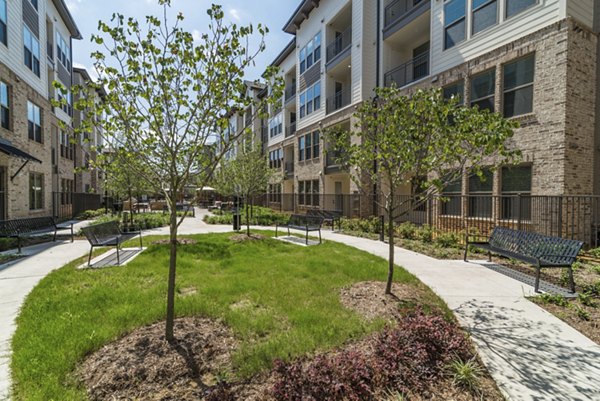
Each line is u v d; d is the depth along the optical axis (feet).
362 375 7.95
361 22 49.19
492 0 31.94
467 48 34.37
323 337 10.57
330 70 57.82
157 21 9.98
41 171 46.60
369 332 11.00
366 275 18.26
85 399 7.64
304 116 67.36
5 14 36.91
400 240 32.65
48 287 16.08
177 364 8.96
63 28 61.98
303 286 16.19
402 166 14.44
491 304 14.02
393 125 13.93
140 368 8.70
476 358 9.51
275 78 11.62
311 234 38.75
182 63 10.23
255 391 7.97
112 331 10.83
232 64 10.27
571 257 16.17
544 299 14.44
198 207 121.08
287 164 79.77
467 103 34.40
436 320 10.56
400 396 7.60
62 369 8.73
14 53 38.86
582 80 27.20
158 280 17.44
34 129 45.32
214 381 8.39
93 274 18.54
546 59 27.55
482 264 21.94
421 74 46.70
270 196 88.02
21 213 39.65
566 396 7.84
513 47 29.96
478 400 7.68
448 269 20.43
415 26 43.47
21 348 9.79
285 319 12.23
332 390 7.41
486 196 29.48
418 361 8.73
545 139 27.58
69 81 65.72
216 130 11.09
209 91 10.33
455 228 35.01
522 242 20.04
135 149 11.07
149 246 27.96
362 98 48.98
